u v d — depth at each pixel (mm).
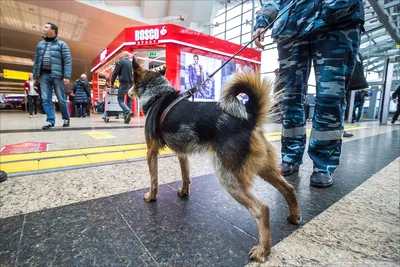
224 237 1315
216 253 1170
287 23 2145
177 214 1584
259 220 1182
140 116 12016
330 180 2105
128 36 10727
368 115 15531
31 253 1137
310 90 10508
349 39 1927
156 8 15477
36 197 1788
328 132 2104
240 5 16031
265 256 1125
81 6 13906
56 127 5992
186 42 10273
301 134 2492
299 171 2635
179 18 14922
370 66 15000
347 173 2527
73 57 25953
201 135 1447
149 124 1739
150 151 1781
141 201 1788
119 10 14953
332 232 1362
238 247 1225
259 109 1385
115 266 1064
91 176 2314
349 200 1814
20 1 13281
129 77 7336
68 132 5191
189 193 1965
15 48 23203
